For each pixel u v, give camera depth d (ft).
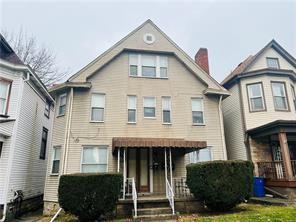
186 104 46.78
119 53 47.01
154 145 35.37
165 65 48.96
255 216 24.90
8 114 36.81
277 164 41.27
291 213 25.18
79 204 27.48
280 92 48.88
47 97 54.54
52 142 42.83
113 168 40.47
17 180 38.68
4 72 37.63
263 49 53.21
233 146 51.80
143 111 44.68
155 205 32.22
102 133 41.93
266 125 41.24
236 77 50.93
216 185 29.07
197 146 36.45
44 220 33.22
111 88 44.86
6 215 34.12
